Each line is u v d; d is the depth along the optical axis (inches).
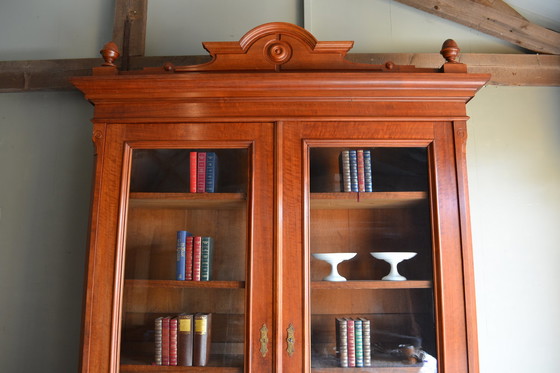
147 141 59.7
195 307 57.6
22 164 78.4
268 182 58.2
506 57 78.4
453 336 54.4
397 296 57.0
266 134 59.4
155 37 82.0
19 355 72.8
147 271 58.5
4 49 81.8
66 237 76.0
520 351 70.8
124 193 58.7
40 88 79.3
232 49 61.6
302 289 55.7
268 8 82.0
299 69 61.4
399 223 58.4
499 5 80.4
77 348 72.7
